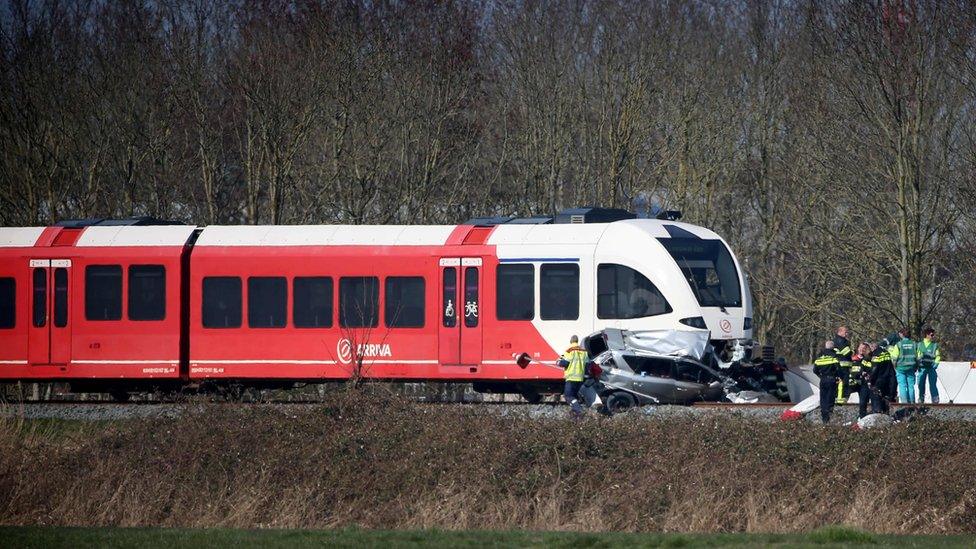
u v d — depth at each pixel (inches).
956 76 5575.8
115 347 4377.5
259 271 4355.3
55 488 3053.6
